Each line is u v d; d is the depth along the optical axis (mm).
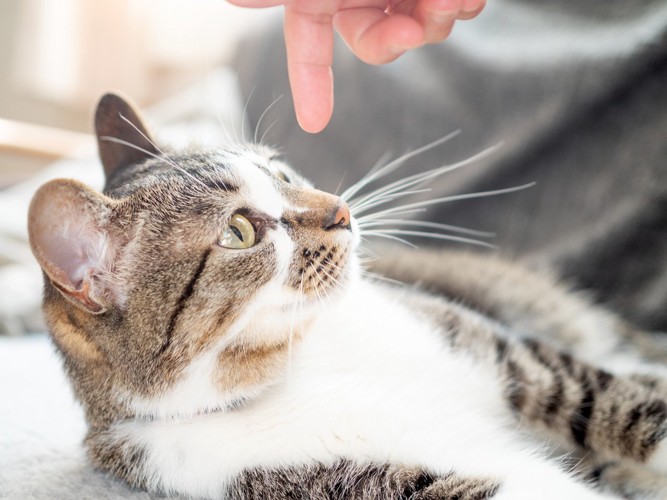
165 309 368
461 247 561
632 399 398
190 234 373
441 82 575
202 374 371
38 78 936
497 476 348
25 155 758
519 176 543
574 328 499
